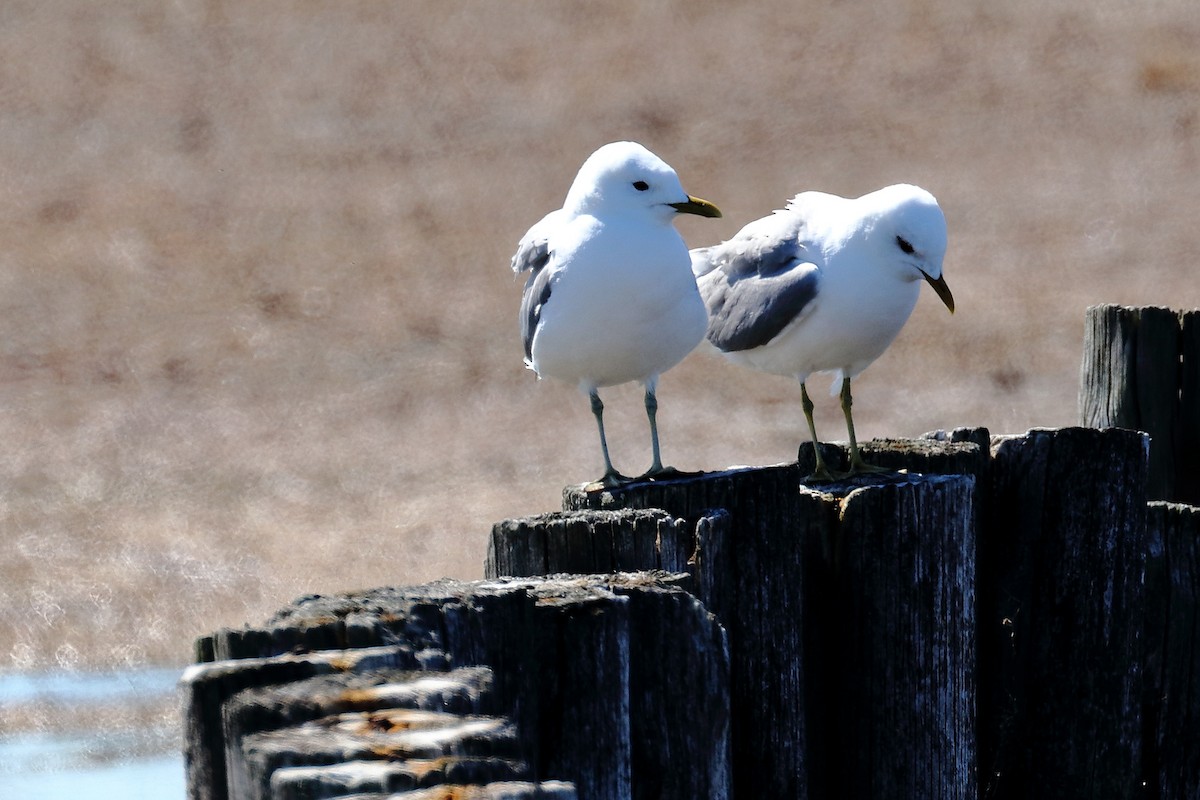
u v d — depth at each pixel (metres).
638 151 8.44
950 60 32.97
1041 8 34.72
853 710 7.14
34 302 23.50
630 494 7.00
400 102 31.39
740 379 20.97
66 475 17.94
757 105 31.52
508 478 18.16
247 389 20.86
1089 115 31.08
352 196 28.05
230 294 24.20
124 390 20.75
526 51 33.25
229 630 4.88
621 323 8.38
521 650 5.26
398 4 34.84
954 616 7.17
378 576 15.34
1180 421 9.60
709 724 5.80
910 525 7.08
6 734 12.02
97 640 13.86
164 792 10.82
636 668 5.74
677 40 33.59
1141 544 7.90
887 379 21.27
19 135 29.61
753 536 6.87
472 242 26.52
